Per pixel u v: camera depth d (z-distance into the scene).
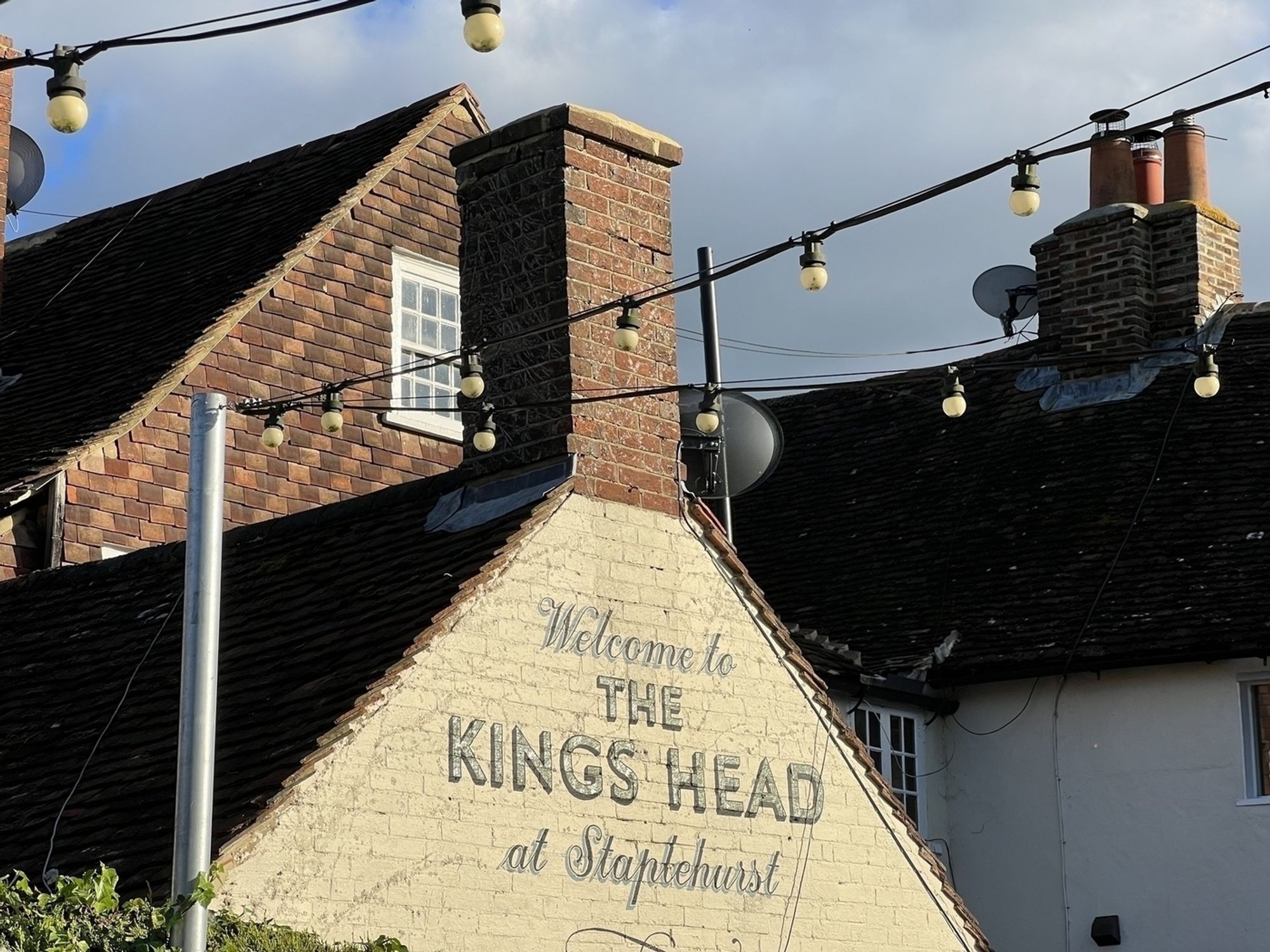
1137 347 20.25
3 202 18.81
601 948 11.26
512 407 12.27
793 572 20.08
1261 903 16.17
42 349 18.92
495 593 11.26
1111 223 20.55
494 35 7.46
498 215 13.00
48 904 8.46
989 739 17.66
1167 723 16.88
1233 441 18.84
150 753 10.91
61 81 8.16
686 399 15.36
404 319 19.41
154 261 20.06
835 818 12.87
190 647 8.52
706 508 12.79
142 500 16.39
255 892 9.63
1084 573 17.97
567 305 12.46
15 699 12.52
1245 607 16.70
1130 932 16.67
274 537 13.71
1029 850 17.27
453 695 10.84
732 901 12.09
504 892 10.83
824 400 23.33
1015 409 20.92
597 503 12.10
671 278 13.20
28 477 15.63
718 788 12.20
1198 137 20.86
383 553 12.39
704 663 12.37
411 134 19.98
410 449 19.02
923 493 20.39
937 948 13.25
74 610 13.76
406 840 10.39
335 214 18.92
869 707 17.25
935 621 18.27
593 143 12.94
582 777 11.44
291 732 10.37
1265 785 16.48
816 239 9.57
